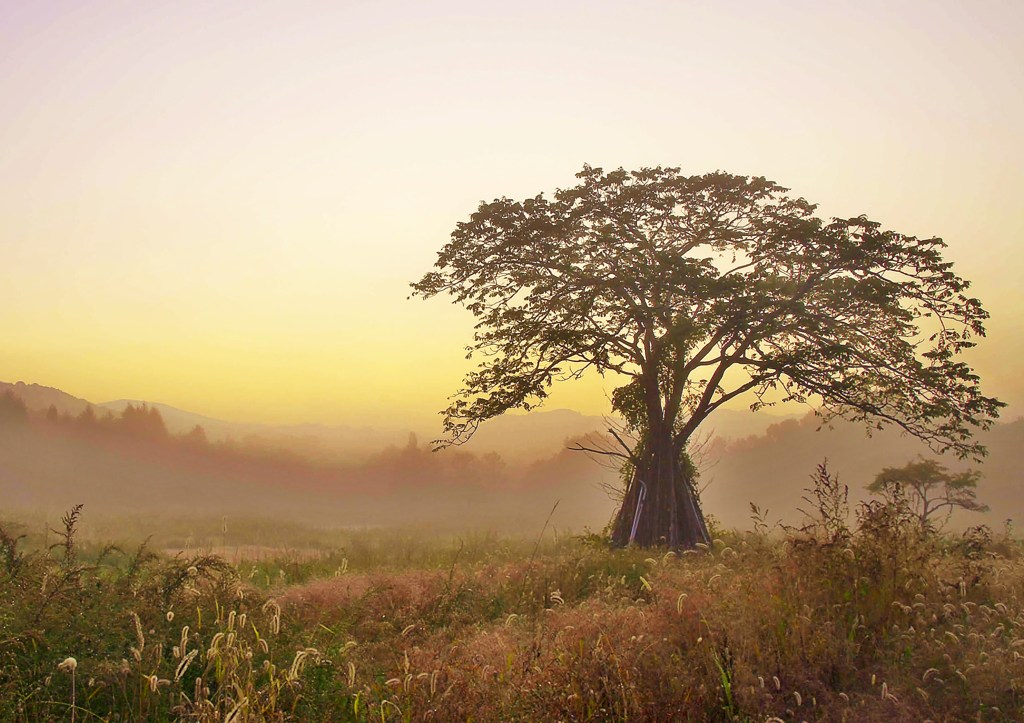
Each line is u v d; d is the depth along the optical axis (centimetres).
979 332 2267
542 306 2533
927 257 2220
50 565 737
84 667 561
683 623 700
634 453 2662
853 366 2355
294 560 1648
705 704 573
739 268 2477
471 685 575
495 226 2481
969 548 997
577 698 550
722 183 2428
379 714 551
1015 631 698
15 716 502
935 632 711
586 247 2436
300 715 553
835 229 2284
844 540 834
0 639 574
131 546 1966
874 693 603
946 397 2331
